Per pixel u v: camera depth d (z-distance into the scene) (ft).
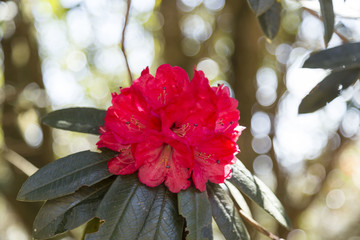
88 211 4.25
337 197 23.21
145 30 17.03
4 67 12.31
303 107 4.36
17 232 16.16
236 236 4.14
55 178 4.17
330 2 4.51
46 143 12.01
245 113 15.30
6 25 12.30
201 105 3.92
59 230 4.17
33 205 11.07
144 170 4.05
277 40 16.97
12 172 10.84
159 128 4.04
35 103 12.44
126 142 3.94
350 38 6.13
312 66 4.22
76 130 4.90
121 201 3.99
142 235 3.89
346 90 4.31
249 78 15.20
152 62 17.63
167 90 4.12
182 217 4.10
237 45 15.21
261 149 17.06
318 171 19.36
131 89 4.07
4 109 11.78
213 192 4.40
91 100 21.29
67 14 15.57
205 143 4.09
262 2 4.79
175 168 4.05
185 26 15.90
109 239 3.82
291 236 21.57
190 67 15.65
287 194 18.61
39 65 12.95
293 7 8.46
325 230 24.20
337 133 17.65
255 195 4.46
